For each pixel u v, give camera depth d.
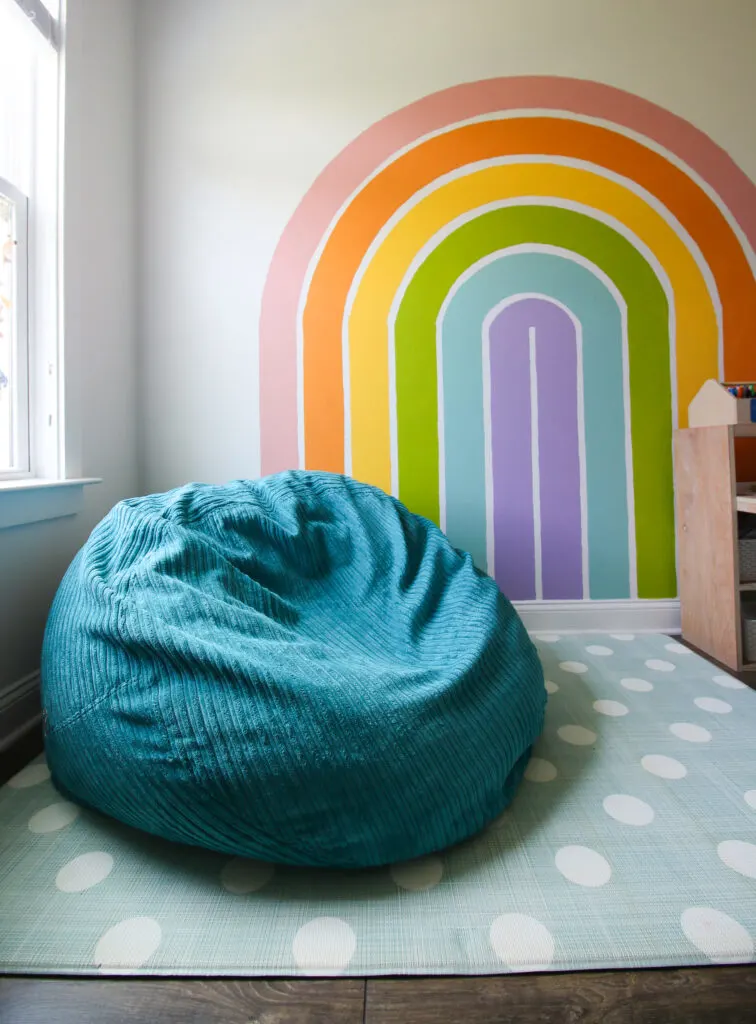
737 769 1.14
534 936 0.75
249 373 2.11
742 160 2.12
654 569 2.11
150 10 2.11
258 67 2.11
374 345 2.10
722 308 2.11
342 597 1.39
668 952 0.72
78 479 1.61
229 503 1.41
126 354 2.02
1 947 0.73
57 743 0.98
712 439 1.81
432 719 0.93
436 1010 0.66
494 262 2.11
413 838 0.86
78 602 1.07
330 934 0.75
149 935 0.75
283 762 0.81
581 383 2.11
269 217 2.11
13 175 1.56
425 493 2.11
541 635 2.05
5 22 1.47
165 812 0.85
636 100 2.11
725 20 2.11
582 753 1.21
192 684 0.88
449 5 2.11
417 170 2.11
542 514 2.12
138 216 2.10
